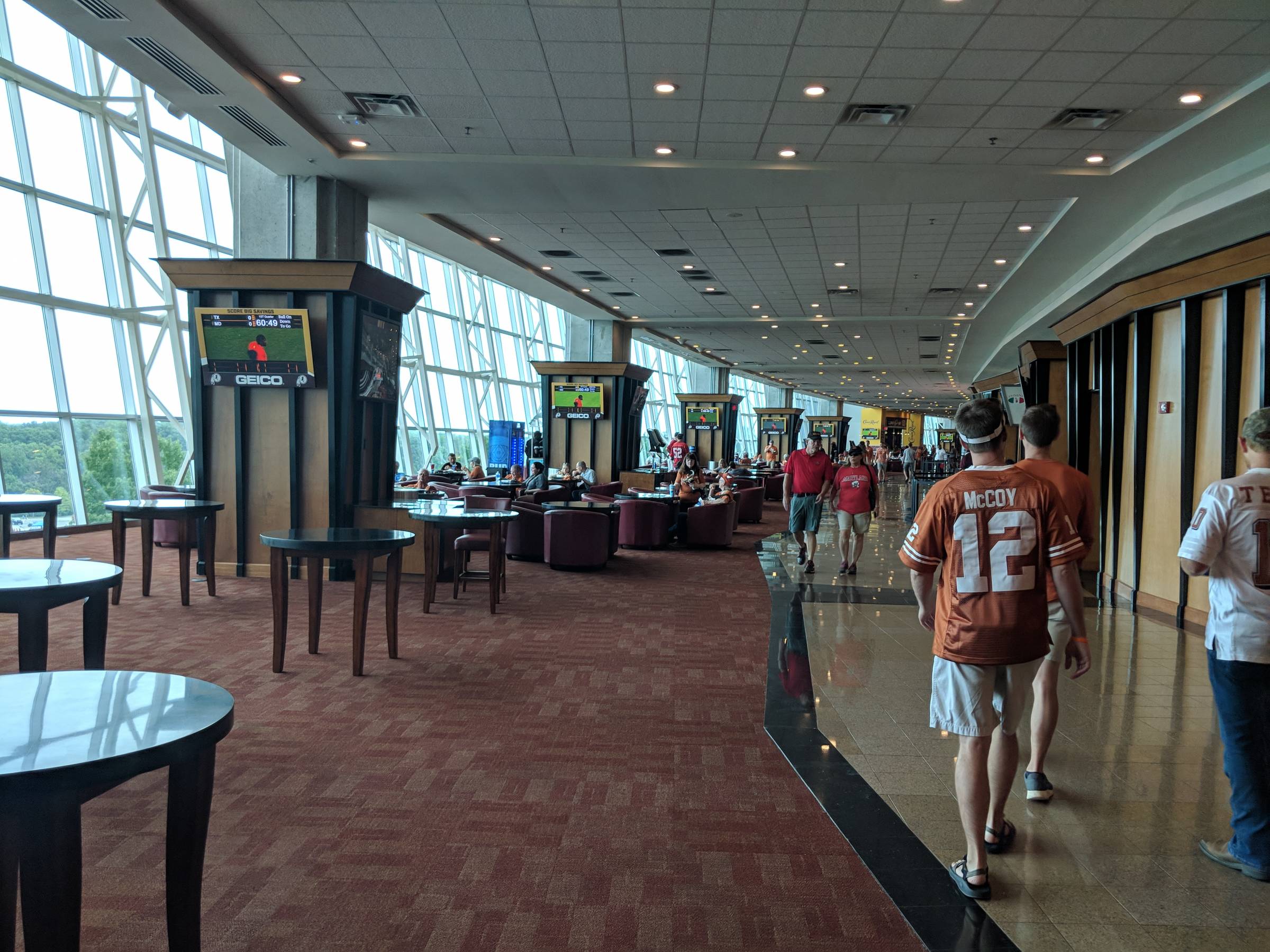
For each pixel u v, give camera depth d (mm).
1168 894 2635
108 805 3111
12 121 10570
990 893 2590
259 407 8328
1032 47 6336
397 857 2775
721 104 7551
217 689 1922
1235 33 6082
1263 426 2717
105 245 11836
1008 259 14133
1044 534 2572
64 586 3062
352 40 6473
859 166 9070
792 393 46688
